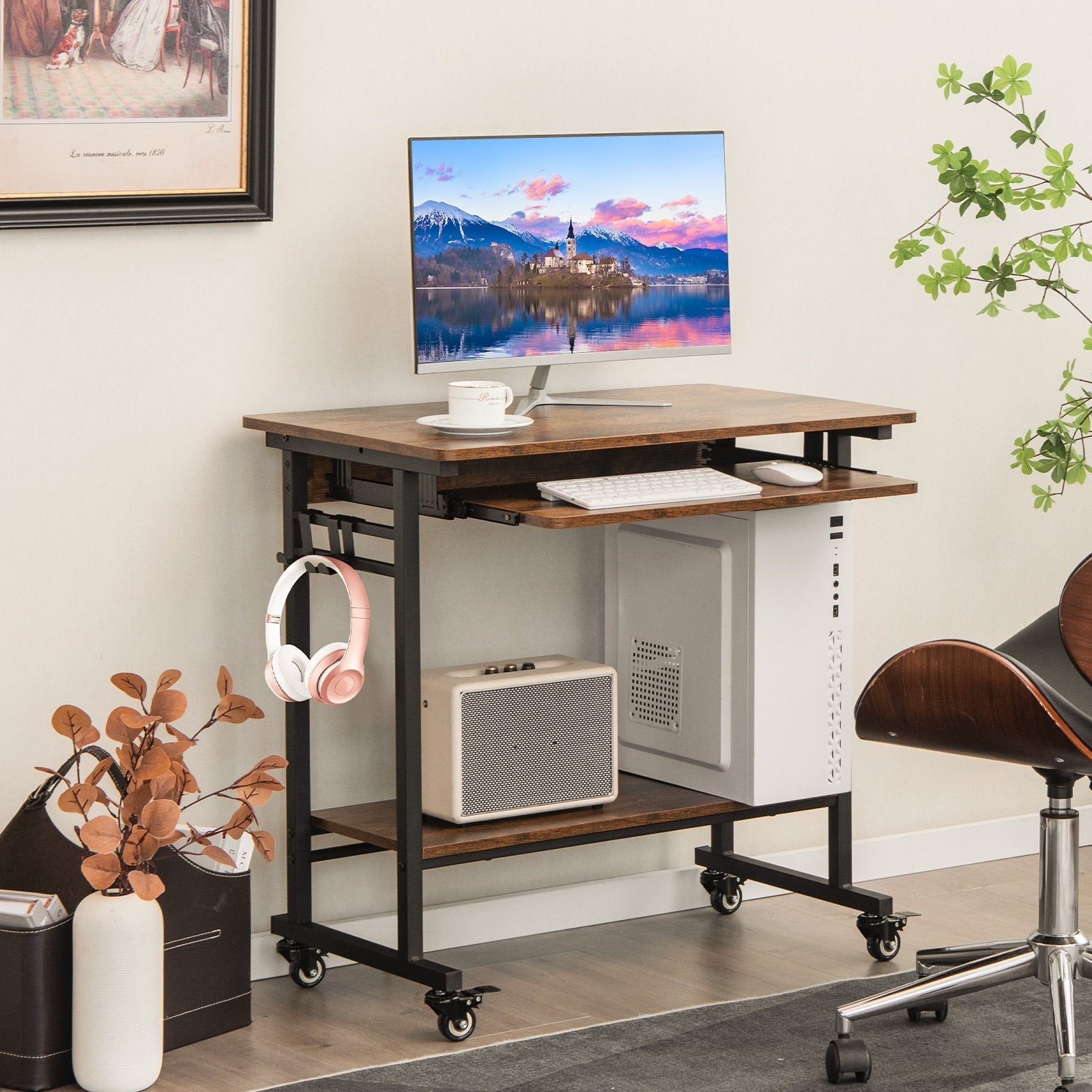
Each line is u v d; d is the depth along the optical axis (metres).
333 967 3.34
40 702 3.07
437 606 3.45
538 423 3.05
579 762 3.23
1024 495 4.14
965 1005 3.09
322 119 3.23
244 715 2.85
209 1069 2.81
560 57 3.47
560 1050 2.88
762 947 3.45
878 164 3.86
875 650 3.99
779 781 3.30
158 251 3.10
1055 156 3.57
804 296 3.81
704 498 2.89
